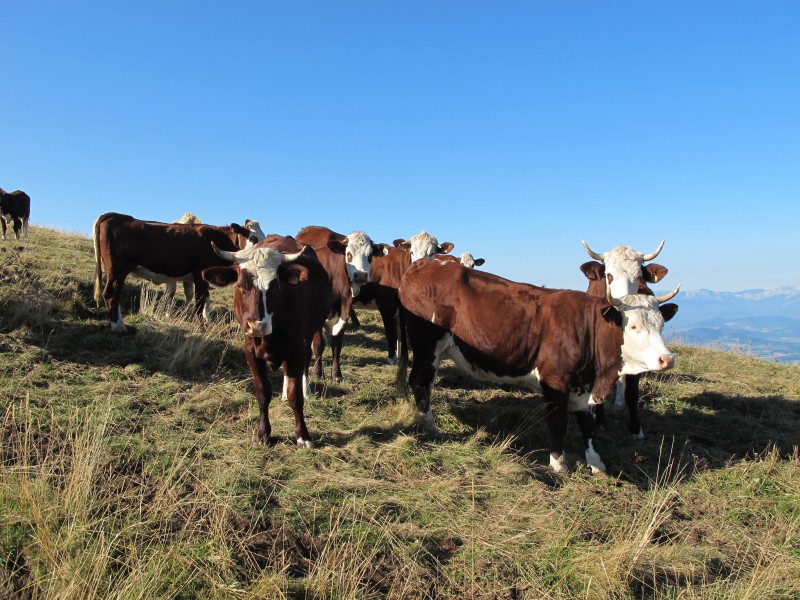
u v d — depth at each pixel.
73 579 3.49
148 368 7.55
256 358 5.80
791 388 10.91
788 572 4.65
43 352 7.39
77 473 4.40
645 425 7.96
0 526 4.01
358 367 9.23
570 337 6.26
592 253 8.52
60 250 13.92
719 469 6.62
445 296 6.86
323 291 7.27
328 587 3.88
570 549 4.62
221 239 10.23
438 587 4.10
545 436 7.14
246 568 3.99
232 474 5.01
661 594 4.24
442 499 5.16
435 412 7.40
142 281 12.02
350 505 4.79
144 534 4.11
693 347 14.46
